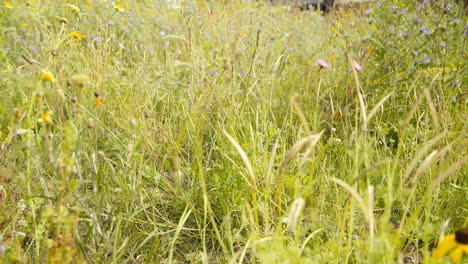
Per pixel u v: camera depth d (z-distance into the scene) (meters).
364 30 4.82
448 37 3.70
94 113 3.01
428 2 4.03
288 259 1.76
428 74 3.46
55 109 2.61
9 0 4.98
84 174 2.58
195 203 2.56
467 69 3.59
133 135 2.71
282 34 4.52
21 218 2.21
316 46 5.39
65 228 1.92
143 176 2.79
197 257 2.26
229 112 3.18
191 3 5.23
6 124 3.23
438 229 2.20
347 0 5.65
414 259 2.28
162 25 5.20
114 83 3.50
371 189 1.79
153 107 3.40
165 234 2.45
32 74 3.67
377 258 1.78
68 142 1.70
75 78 1.94
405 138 3.07
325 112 3.79
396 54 3.82
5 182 2.23
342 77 4.00
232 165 2.56
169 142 3.20
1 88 3.54
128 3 5.64
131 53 4.76
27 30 4.90
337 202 2.36
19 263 1.79
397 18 3.97
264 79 3.72
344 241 2.22
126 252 2.28
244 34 4.67
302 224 2.39
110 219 2.14
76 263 1.90
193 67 3.72
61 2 5.00
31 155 1.98
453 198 2.51
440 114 3.03
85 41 4.30
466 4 4.45
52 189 2.11
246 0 5.48
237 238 2.29
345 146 2.91
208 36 4.41
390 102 3.60
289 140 3.29
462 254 1.62
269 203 2.49
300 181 2.53
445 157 2.77
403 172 2.74
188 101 3.60
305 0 7.44
